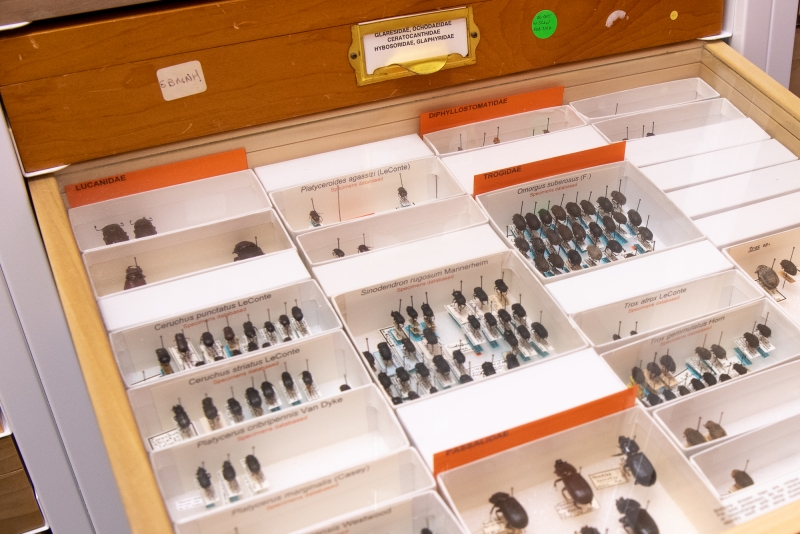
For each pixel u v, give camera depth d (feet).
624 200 2.10
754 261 1.96
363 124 2.08
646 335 1.77
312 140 2.06
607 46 2.17
